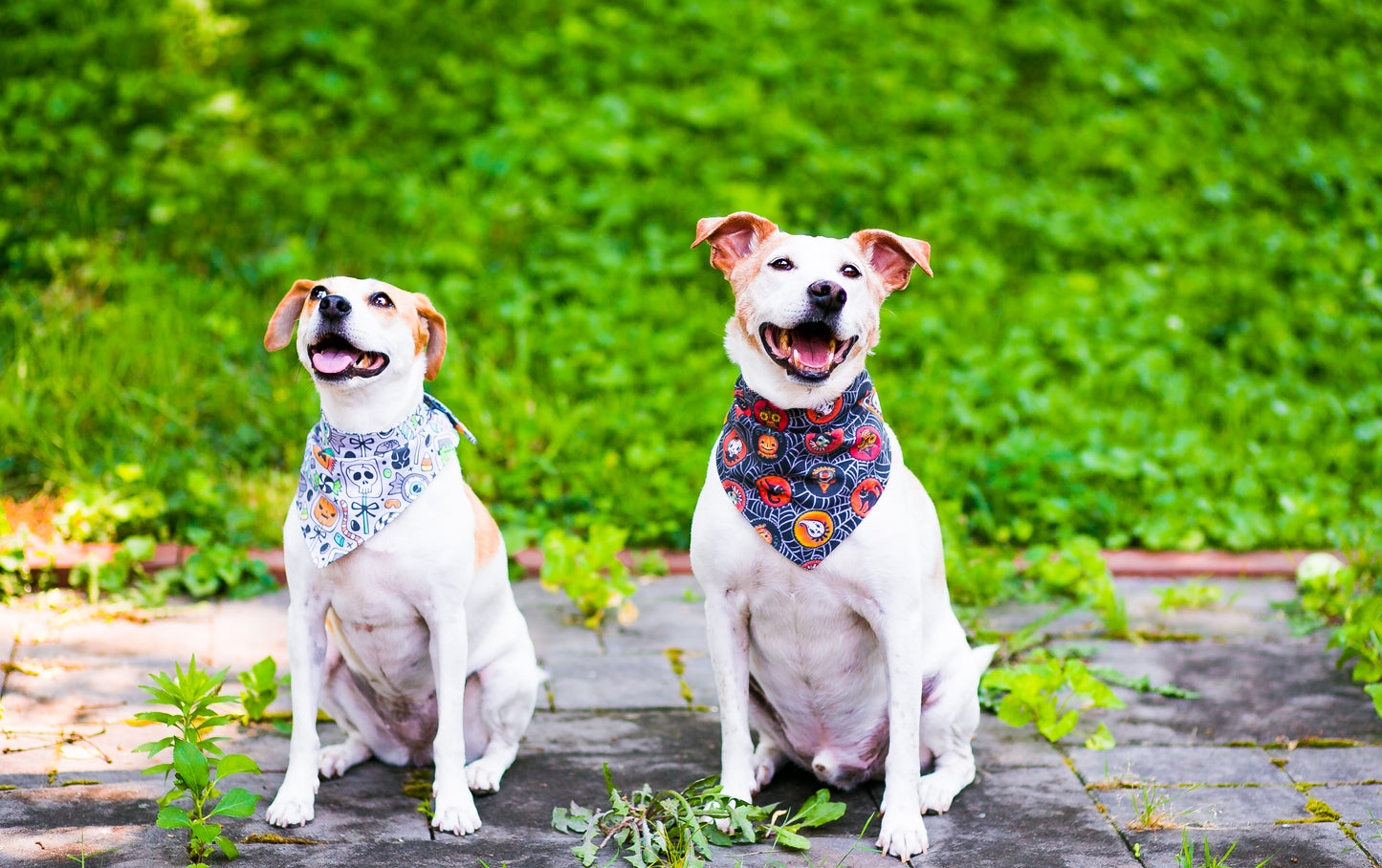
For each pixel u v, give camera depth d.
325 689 3.54
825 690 3.40
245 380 6.20
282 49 8.66
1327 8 10.81
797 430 3.20
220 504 5.30
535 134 7.96
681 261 7.33
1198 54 9.70
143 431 5.68
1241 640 4.86
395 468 3.22
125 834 3.11
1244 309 7.77
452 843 3.17
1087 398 6.76
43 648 4.27
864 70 9.06
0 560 4.66
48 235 7.03
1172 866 3.15
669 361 6.69
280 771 3.54
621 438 6.09
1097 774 3.69
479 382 6.33
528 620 4.89
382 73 8.52
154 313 6.45
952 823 3.37
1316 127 9.66
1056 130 8.98
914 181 8.09
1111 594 4.91
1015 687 3.88
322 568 3.21
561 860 3.11
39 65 8.09
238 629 4.57
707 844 3.14
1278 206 8.88
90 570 4.76
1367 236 8.46
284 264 6.91
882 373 6.79
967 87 9.04
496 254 7.41
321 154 8.00
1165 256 8.02
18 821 3.14
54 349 6.02
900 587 3.22
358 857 3.08
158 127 7.90
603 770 3.63
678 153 8.06
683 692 4.25
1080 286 7.56
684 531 5.68
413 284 6.98
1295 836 3.31
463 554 3.28
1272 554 5.74
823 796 3.35
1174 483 6.20
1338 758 3.83
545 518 5.71
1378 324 7.62
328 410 3.23
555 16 9.10
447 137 8.23
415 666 3.46
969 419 6.22
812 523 3.19
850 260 3.20
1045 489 5.95
